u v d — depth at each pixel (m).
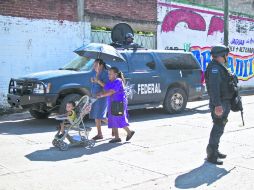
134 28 15.71
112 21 15.13
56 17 13.73
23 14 13.01
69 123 7.72
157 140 8.38
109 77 8.10
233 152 7.38
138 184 5.66
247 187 5.55
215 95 6.26
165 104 12.06
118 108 8.03
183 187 5.56
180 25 17.48
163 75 11.86
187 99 12.57
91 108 8.34
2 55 12.69
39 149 7.65
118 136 8.22
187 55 12.76
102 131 9.42
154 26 16.41
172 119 11.23
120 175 6.04
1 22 12.58
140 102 11.46
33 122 10.86
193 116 11.79
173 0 17.08
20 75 13.09
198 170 6.28
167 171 6.23
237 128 9.64
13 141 8.38
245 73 21.36
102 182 5.73
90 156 7.12
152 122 10.76
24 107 10.18
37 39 13.37
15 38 12.91
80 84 10.23
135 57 11.44
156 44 16.56
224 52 6.38
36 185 5.59
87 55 8.90
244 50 21.16
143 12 15.99
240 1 22.70
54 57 13.80
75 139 7.73
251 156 7.11
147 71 11.55
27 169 6.33
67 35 14.05
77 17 14.24
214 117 6.50
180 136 8.77
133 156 7.10
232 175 6.05
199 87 12.86
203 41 18.59
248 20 21.19
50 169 6.33
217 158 6.63
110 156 7.11
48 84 9.84
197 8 18.16
